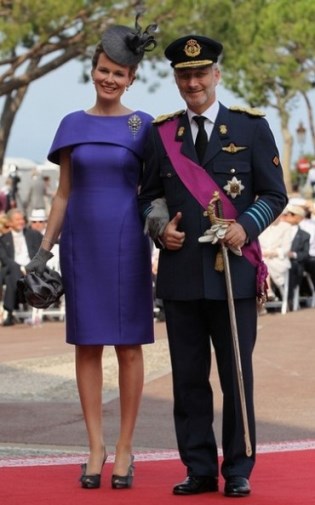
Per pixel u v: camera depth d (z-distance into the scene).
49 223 8.03
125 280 7.90
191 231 7.57
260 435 10.41
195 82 7.50
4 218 21.14
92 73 7.98
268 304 21.19
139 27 7.95
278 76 57.84
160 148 7.67
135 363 7.99
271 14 52.69
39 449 9.86
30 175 33.44
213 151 7.55
